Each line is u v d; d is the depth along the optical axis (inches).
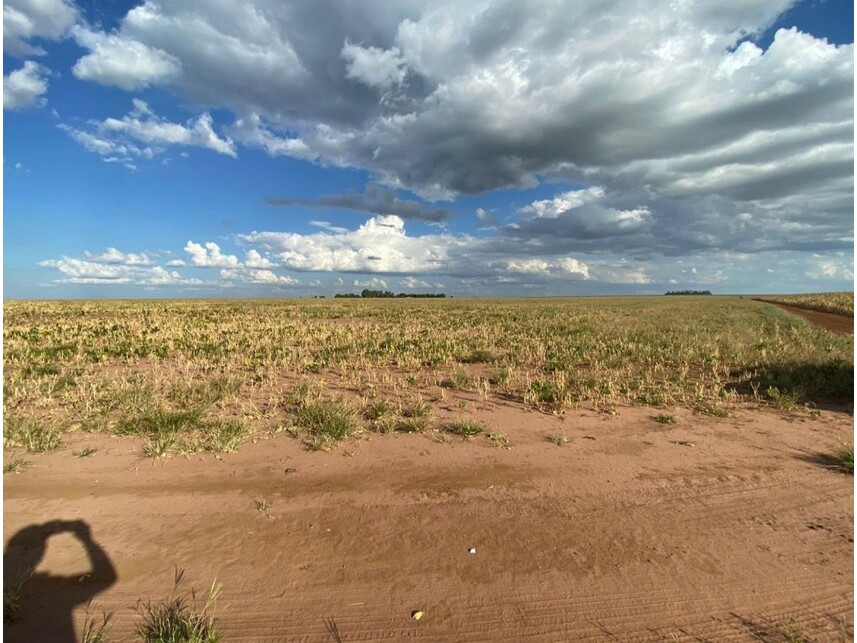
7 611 103.0
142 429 218.7
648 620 101.5
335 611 104.7
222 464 185.0
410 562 122.1
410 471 179.5
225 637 97.2
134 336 609.0
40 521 141.3
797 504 152.7
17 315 1054.4
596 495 159.2
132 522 141.5
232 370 383.6
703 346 475.5
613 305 1909.4
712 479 171.8
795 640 94.8
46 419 232.1
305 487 165.3
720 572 117.0
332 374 374.6
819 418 247.8
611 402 279.7
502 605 106.3
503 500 156.0
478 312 1282.0
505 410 263.6
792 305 1892.2
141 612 103.9
